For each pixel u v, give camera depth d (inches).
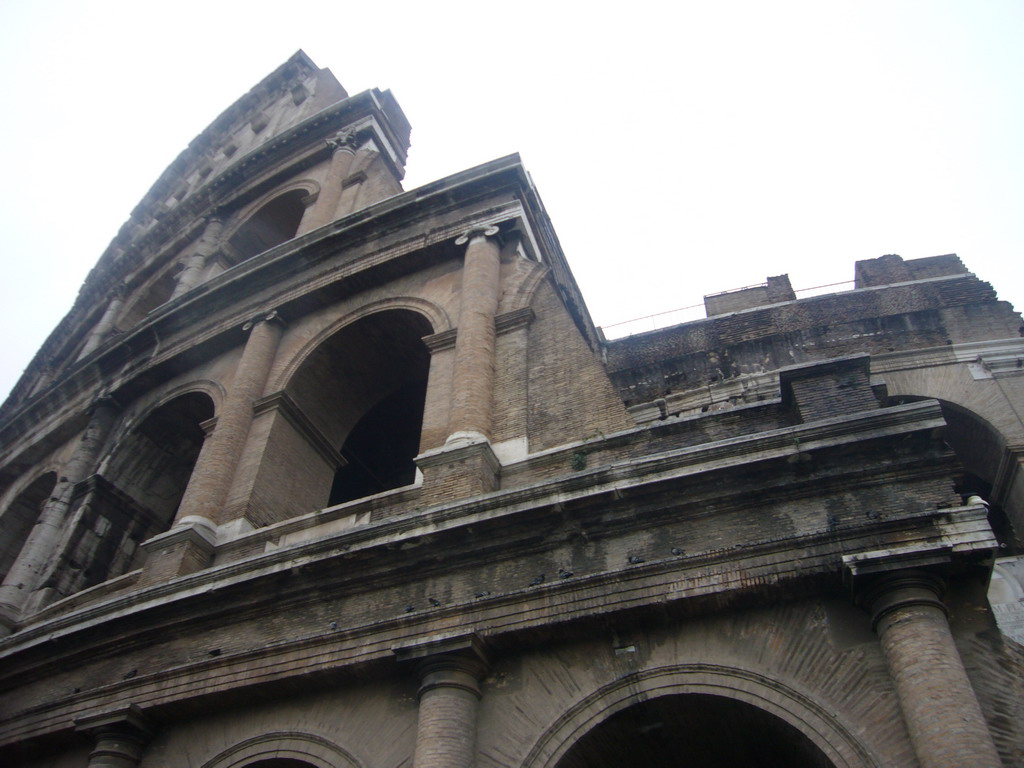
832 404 498.3
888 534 424.5
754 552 442.9
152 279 1380.4
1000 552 805.2
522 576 492.4
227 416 785.6
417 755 436.1
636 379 992.2
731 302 1133.1
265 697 530.9
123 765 539.8
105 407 987.9
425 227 871.7
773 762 445.7
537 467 582.9
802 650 419.5
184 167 1688.0
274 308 892.0
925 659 373.1
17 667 651.5
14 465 1090.1
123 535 894.4
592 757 452.8
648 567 457.1
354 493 1002.1
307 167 1261.1
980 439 849.5
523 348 692.7
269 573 555.5
